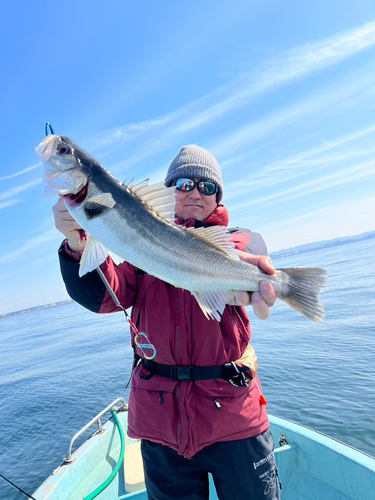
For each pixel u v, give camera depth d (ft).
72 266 2.79
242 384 2.74
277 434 4.85
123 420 5.84
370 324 15.30
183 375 2.75
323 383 9.39
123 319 41.98
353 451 4.01
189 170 3.54
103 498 4.40
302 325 18.19
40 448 9.10
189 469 2.77
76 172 2.98
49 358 22.43
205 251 3.13
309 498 4.11
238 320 3.04
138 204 3.10
